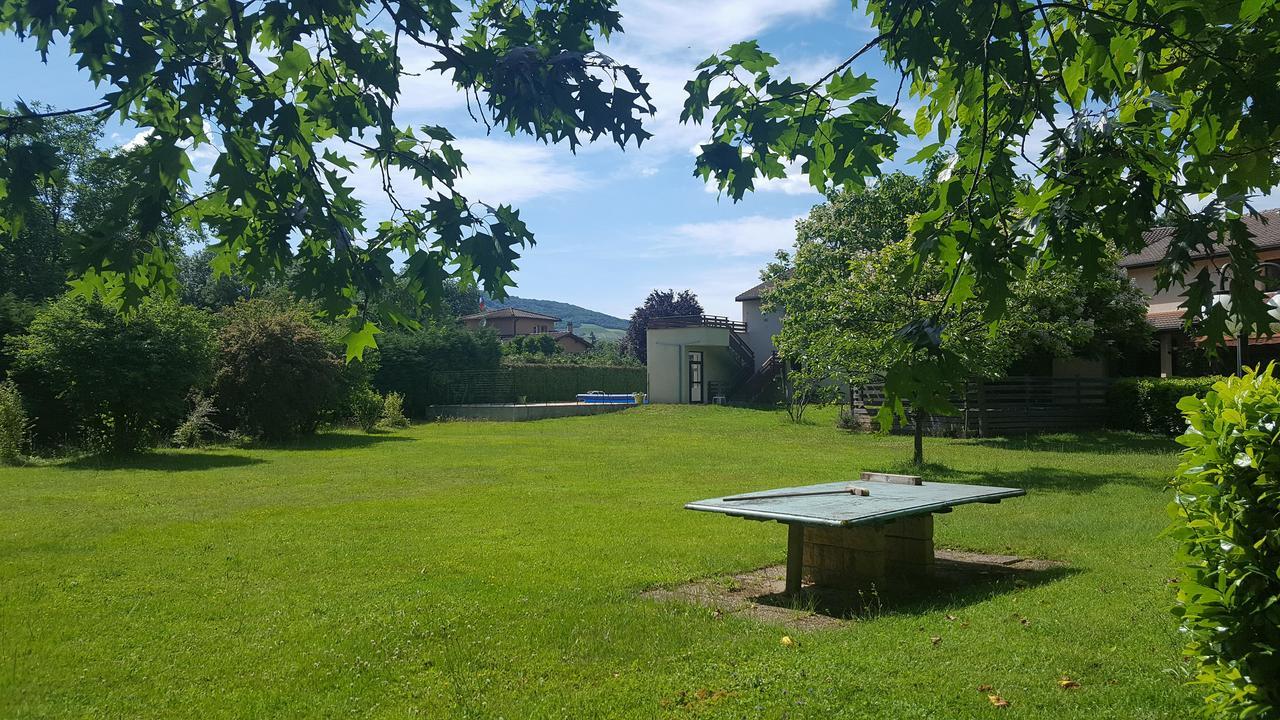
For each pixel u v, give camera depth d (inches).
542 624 243.0
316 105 141.4
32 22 119.6
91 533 391.5
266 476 635.5
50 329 764.6
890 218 1128.8
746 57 125.6
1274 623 127.8
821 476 620.1
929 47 115.3
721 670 201.9
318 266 137.3
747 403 1686.8
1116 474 592.7
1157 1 112.2
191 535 386.6
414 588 287.9
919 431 661.9
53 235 1205.1
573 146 130.4
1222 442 135.0
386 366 1608.0
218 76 125.6
